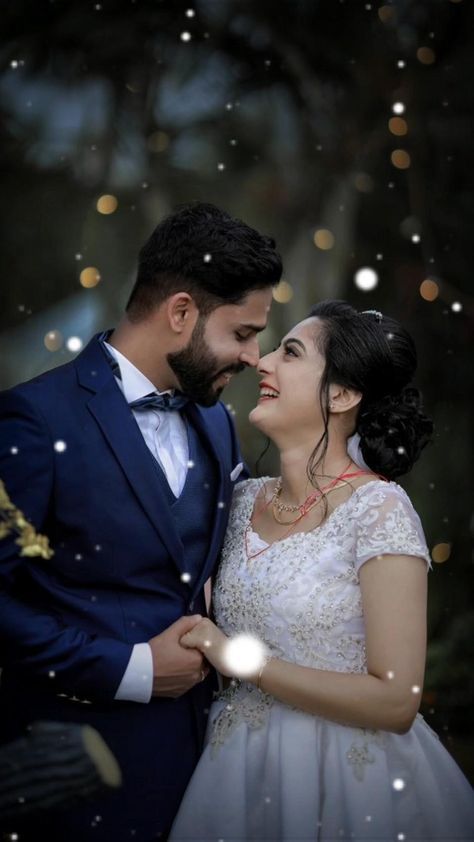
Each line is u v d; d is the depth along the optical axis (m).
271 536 2.56
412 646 2.30
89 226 6.95
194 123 7.02
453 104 6.48
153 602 2.44
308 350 2.58
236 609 2.48
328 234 6.71
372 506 2.41
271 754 2.41
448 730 5.18
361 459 2.62
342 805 2.35
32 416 2.37
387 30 6.56
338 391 2.55
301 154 6.94
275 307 6.72
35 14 6.56
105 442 2.41
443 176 6.54
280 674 2.33
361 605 2.40
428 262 6.48
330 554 2.41
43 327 7.06
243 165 7.03
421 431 2.64
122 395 2.47
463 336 6.48
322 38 6.70
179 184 7.00
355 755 2.36
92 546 2.39
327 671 2.34
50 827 2.38
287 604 2.40
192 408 2.63
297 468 2.59
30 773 1.77
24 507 2.31
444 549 6.17
